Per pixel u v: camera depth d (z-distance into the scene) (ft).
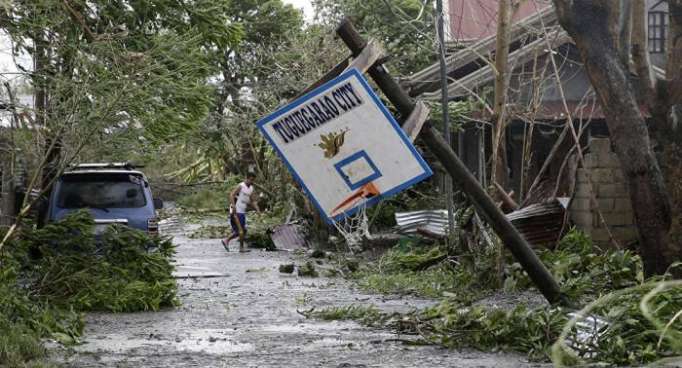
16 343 30.40
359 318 41.47
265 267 75.36
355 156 32.07
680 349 11.25
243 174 170.91
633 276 43.01
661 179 40.83
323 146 32.19
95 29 52.01
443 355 31.24
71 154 42.93
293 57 111.04
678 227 39.86
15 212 64.18
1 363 28.81
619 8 40.83
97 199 63.26
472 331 32.96
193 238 120.67
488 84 87.86
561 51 89.10
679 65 39.83
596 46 40.91
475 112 89.30
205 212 166.81
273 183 137.90
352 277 64.90
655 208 40.57
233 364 29.81
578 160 59.62
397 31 109.81
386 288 55.83
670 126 39.93
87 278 44.73
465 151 101.19
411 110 34.81
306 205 98.84
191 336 36.60
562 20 41.50
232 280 64.03
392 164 31.86
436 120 89.30
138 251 48.26
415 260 64.69
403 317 38.17
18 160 48.85
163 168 159.94
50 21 44.88
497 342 32.35
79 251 46.39
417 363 29.71
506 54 53.67
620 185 58.39
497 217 36.04
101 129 42.73
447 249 62.39
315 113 32.19
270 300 51.13
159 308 46.68
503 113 54.44
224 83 127.24
